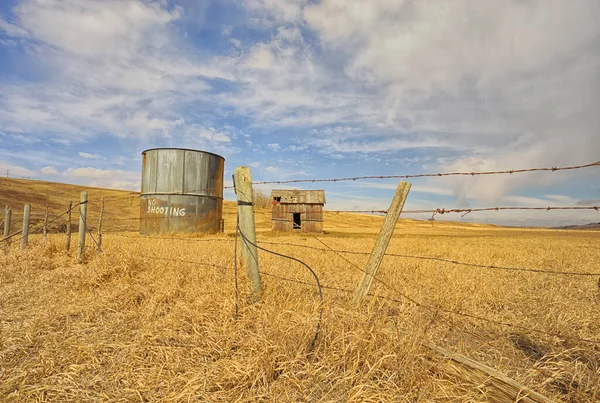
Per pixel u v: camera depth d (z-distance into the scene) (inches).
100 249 340.5
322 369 121.0
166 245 415.5
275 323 143.6
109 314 186.5
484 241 915.4
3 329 159.6
